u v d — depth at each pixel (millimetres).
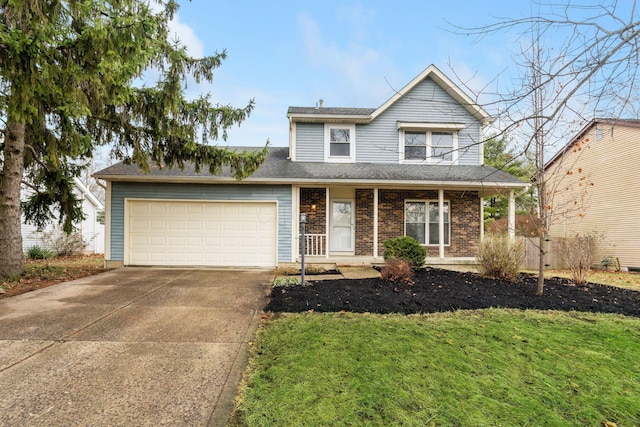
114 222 9477
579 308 5141
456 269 9727
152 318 4586
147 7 5730
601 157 12797
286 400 2508
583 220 13508
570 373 3047
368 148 11531
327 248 10125
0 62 4527
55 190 8531
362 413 2363
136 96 7207
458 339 3771
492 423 2299
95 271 8633
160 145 8172
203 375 2932
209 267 9641
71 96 5293
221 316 4703
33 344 3596
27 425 2225
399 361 3178
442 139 11594
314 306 5117
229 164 8617
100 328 4133
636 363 3275
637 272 11328
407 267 6930
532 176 6844
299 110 11711
